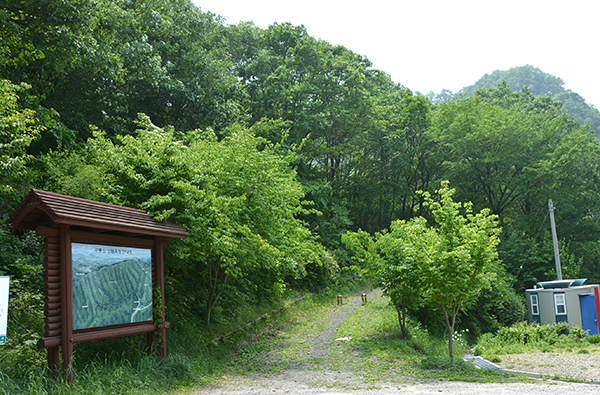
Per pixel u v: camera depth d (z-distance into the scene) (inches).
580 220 1397.6
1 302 249.8
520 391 324.2
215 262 586.6
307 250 641.0
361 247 628.1
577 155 1305.4
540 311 888.3
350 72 1294.3
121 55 745.0
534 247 1272.1
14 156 435.2
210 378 378.6
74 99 720.3
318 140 1389.0
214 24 1102.4
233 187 539.5
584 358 510.6
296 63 1238.9
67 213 296.7
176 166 456.1
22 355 322.0
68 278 303.7
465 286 474.0
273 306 788.0
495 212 1450.5
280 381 377.7
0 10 532.7
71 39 589.3
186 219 421.4
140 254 370.9
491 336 777.6
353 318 772.0
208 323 558.3
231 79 985.5
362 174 1609.3
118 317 341.4
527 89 1812.3
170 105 930.1
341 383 366.9
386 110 1428.4
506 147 1339.8
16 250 451.5
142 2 897.5
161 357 374.3
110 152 462.0
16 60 573.3
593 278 1357.0
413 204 1635.1
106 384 301.4
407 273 560.1
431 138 1443.2
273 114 1211.2
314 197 1151.0
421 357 496.4
